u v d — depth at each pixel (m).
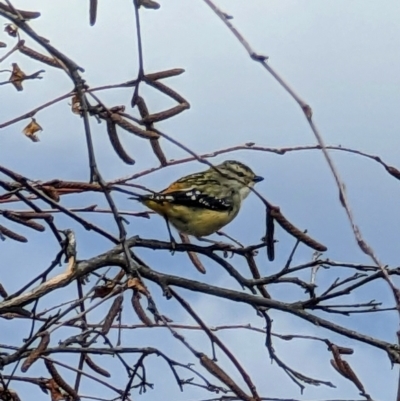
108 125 6.61
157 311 5.86
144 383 6.50
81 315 5.85
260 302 7.06
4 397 6.57
